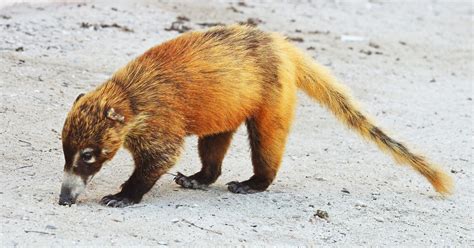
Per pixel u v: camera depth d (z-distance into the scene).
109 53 20.56
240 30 13.57
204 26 24.36
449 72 24.73
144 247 10.51
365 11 30.83
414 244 11.98
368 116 14.47
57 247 10.13
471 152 17.39
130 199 12.45
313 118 19.00
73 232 10.73
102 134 11.73
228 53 13.07
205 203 12.99
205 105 12.78
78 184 11.84
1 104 16.20
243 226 11.94
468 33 29.89
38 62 19.05
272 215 12.66
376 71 23.58
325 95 14.36
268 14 27.66
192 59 12.78
